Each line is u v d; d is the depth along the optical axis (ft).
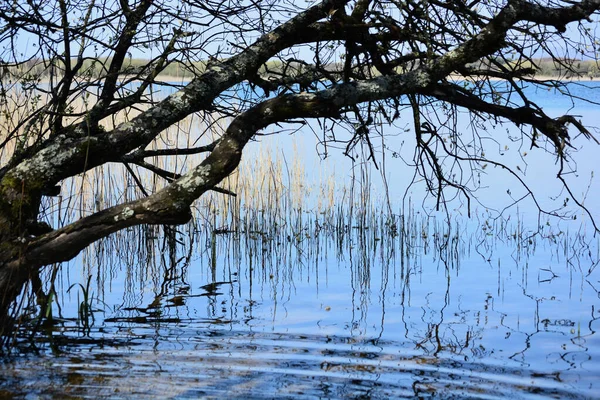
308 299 25.44
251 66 18.06
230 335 21.03
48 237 15.60
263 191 36.73
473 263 30.86
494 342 20.31
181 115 17.43
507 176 54.65
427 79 17.48
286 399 16.05
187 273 29.43
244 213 38.37
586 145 69.36
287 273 29.40
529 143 68.28
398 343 20.25
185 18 17.65
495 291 26.40
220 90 17.80
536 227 37.60
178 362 18.53
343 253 32.60
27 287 18.44
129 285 27.45
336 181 47.65
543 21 16.93
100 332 21.16
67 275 28.63
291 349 19.71
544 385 16.84
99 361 18.49
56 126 18.61
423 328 21.77
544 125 18.19
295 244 34.12
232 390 16.56
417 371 17.92
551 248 33.35
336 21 18.29
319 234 35.78
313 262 31.12
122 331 21.30
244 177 36.63
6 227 15.96
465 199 45.50
